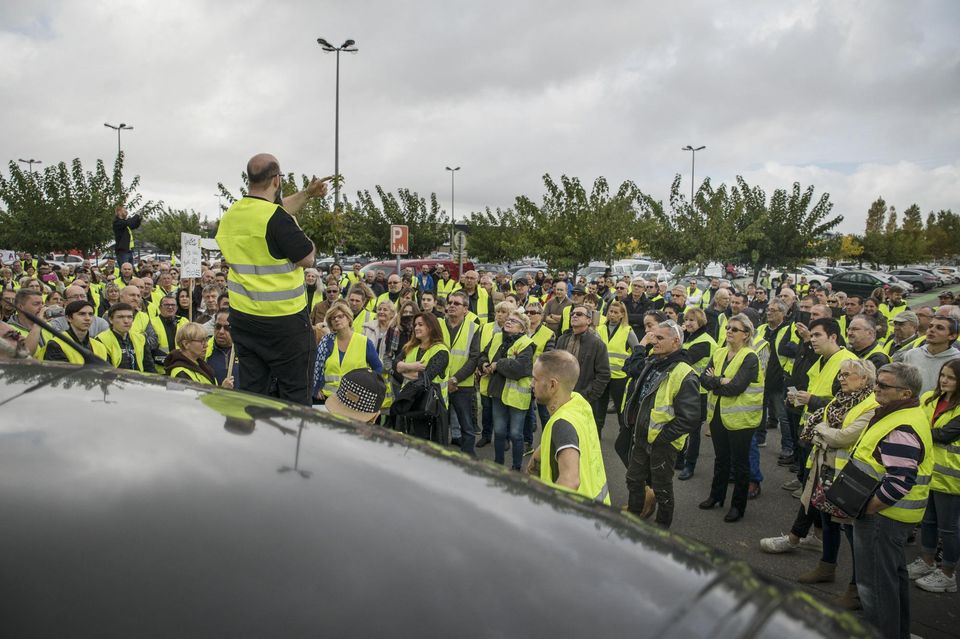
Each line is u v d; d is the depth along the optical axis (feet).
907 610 13.24
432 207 112.37
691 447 23.94
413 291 38.06
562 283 37.35
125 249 46.88
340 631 2.81
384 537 3.42
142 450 3.82
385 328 26.35
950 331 20.48
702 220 94.63
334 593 2.99
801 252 100.78
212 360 21.45
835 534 16.12
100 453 3.71
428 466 4.42
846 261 246.88
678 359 17.21
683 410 16.89
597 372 24.20
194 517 3.31
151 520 3.24
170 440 3.98
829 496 13.14
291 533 3.31
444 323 24.89
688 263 93.56
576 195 76.54
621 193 77.30
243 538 3.22
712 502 21.07
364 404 11.75
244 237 10.20
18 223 82.17
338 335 20.20
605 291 51.31
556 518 4.01
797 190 99.66
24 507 3.20
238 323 10.42
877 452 12.80
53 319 19.92
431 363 21.67
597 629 3.04
